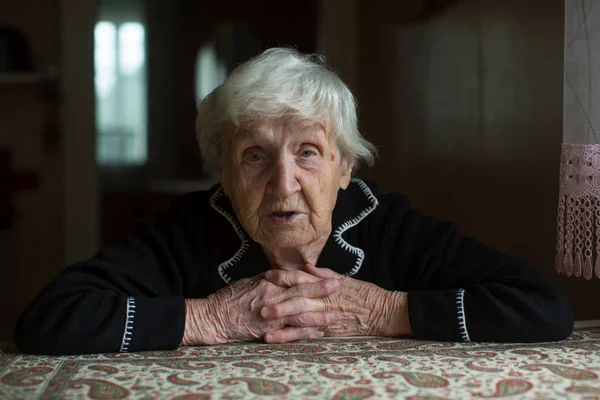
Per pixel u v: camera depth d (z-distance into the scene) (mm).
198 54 5527
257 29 5453
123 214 5504
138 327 1424
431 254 1679
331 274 1603
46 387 1169
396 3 3756
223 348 1451
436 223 1750
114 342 1408
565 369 1265
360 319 1539
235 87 1513
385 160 3969
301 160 1524
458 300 1499
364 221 1763
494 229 2736
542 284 1525
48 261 4527
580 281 2145
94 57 4477
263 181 1522
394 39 3795
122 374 1246
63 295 1451
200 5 5457
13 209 4480
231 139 1558
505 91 2623
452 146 3148
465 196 3027
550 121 2295
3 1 4391
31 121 4457
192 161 5605
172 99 5551
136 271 1620
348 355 1372
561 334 1495
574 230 1549
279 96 1473
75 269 1543
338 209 1728
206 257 1701
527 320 1472
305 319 1499
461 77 3041
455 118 3105
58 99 4453
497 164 2705
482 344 1472
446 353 1388
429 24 3369
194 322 1483
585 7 1519
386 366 1285
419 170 3537
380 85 4004
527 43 2443
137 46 5449
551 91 2283
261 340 1523
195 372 1256
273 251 1639
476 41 2887
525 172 2473
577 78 1532
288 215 1545
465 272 1627
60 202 4516
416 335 1516
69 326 1395
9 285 4500
